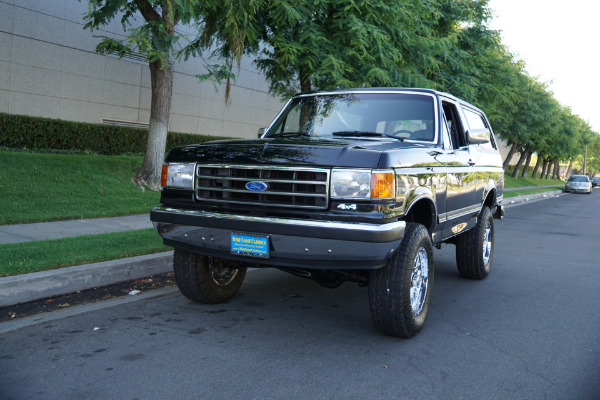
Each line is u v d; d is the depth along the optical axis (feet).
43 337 13.53
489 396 10.92
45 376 11.14
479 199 20.80
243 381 11.19
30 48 52.03
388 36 42.09
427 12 48.21
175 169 14.65
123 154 56.70
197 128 71.67
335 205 12.44
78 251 20.44
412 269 13.92
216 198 13.92
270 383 11.13
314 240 12.46
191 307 16.62
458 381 11.63
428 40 47.98
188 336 13.91
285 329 14.82
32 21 51.96
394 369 12.17
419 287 14.60
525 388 11.39
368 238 11.99
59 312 15.64
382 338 14.33
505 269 25.44
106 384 10.82
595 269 26.27
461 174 17.88
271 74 49.42
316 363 12.35
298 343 13.70
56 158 40.86
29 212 29.14
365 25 39.88
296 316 16.11
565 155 193.26
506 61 80.07
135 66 62.59
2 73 50.03
